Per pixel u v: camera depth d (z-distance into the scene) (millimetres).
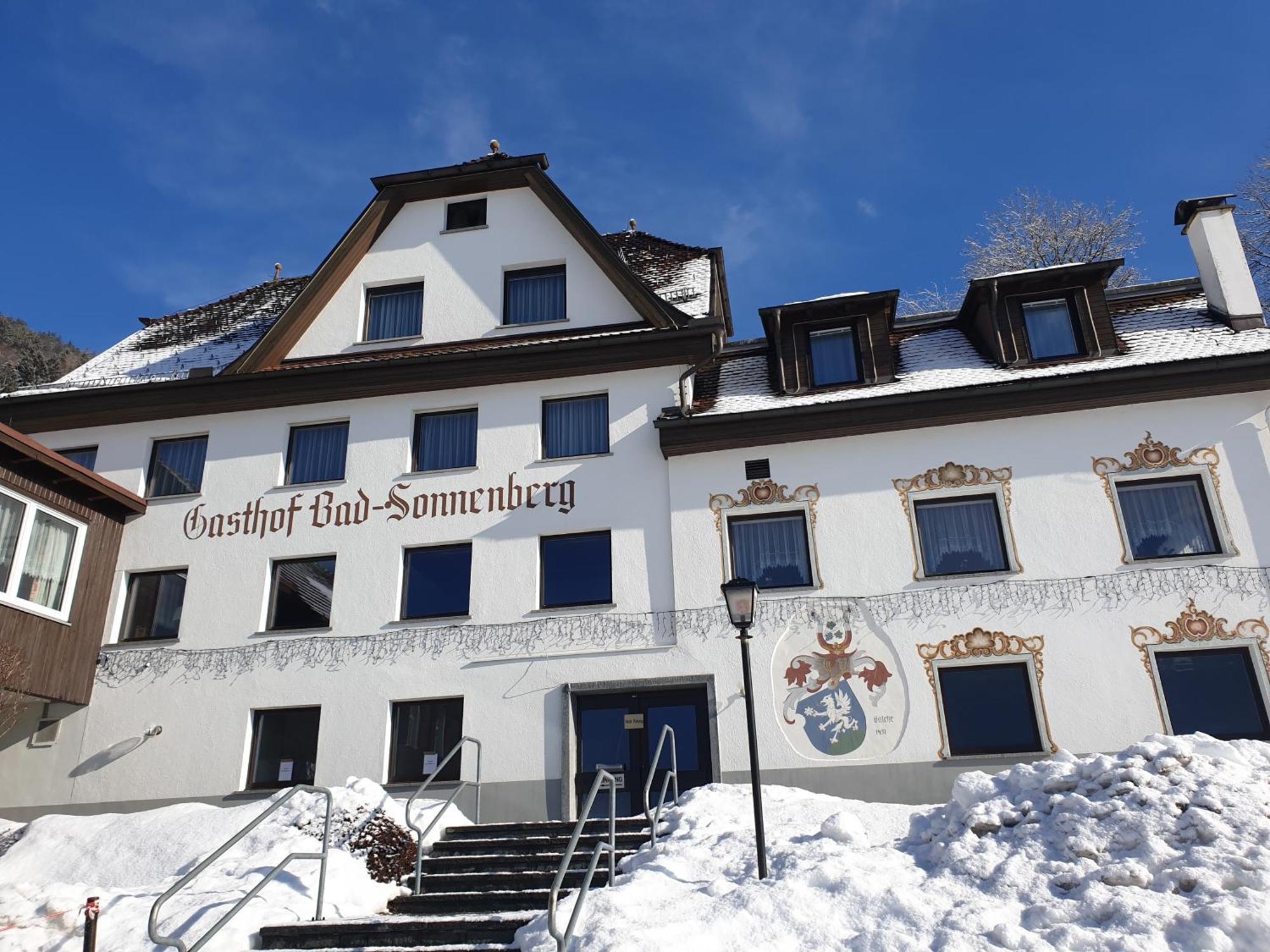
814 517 16578
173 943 8133
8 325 76500
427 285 20172
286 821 12641
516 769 15836
